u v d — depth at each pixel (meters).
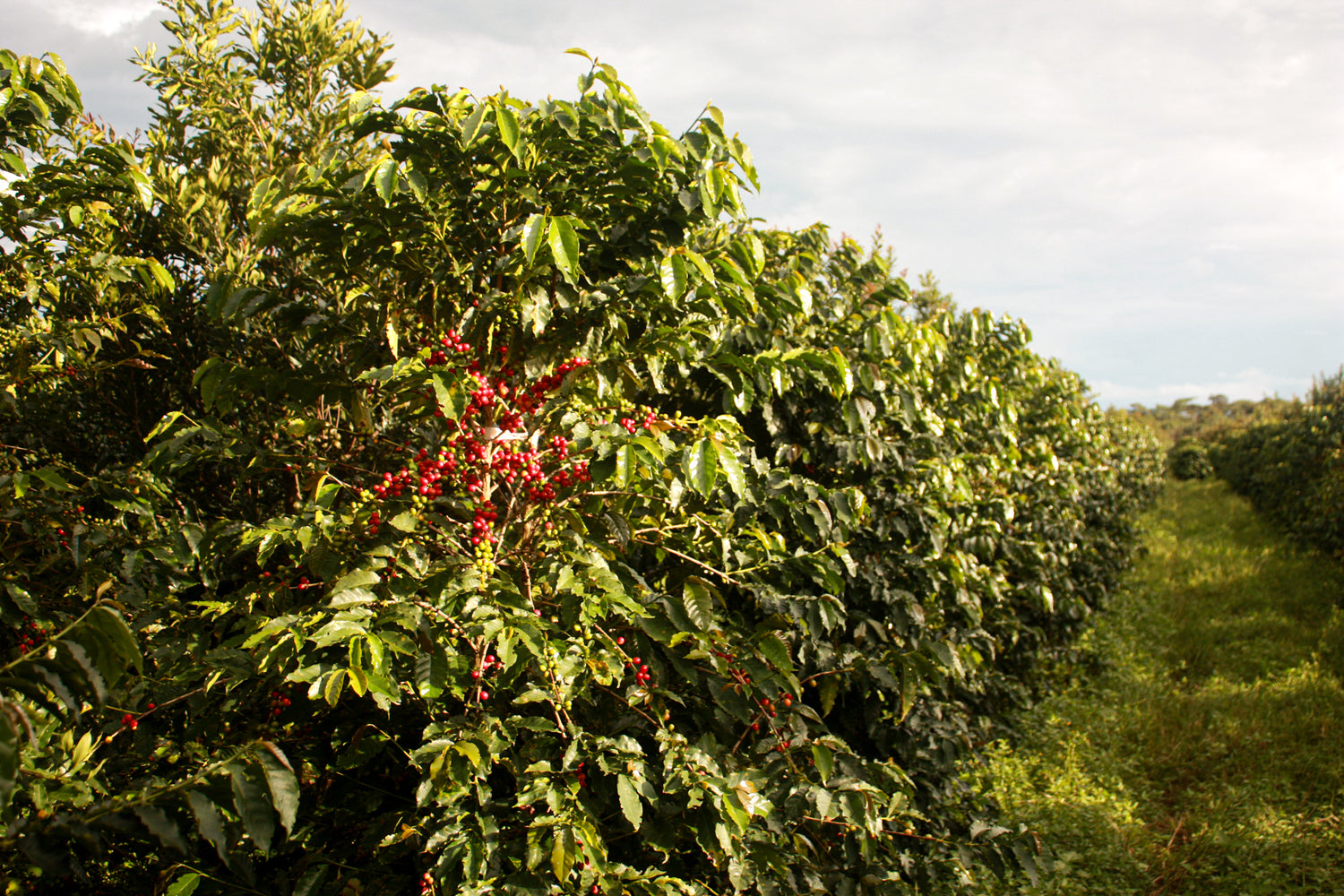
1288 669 6.91
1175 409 50.56
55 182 2.87
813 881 2.79
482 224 2.65
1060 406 8.05
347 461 3.36
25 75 2.63
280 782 1.48
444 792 2.00
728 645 2.73
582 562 2.33
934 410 5.05
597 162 2.63
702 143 2.59
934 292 7.38
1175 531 15.04
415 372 2.24
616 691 2.59
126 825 1.45
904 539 3.95
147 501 2.63
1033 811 4.70
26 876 1.88
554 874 2.02
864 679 3.48
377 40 5.26
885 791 3.28
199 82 4.71
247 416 4.05
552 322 2.76
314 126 4.98
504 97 2.36
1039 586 5.55
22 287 3.09
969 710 5.22
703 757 2.31
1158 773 5.45
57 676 1.38
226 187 4.30
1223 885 4.21
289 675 1.87
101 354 3.78
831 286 4.46
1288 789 5.07
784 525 3.62
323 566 2.21
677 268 2.42
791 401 3.79
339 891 2.20
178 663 2.47
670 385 3.51
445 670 2.06
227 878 2.19
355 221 2.49
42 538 2.68
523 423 2.65
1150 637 8.25
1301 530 12.09
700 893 2.36
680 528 2.89
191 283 4.14
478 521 2.42
